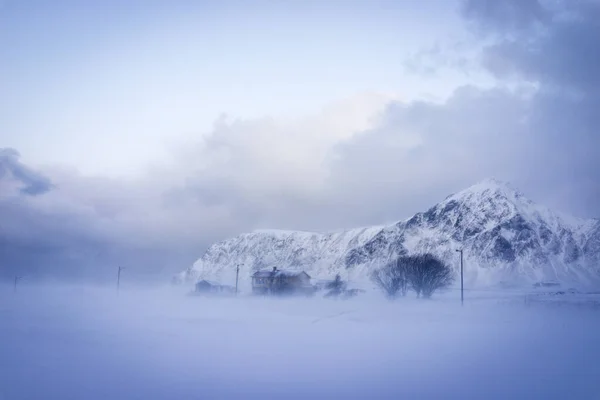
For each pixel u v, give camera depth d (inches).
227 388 924.0
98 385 940.6
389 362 1170.6
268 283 4953.3
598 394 868.6
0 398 852.6
